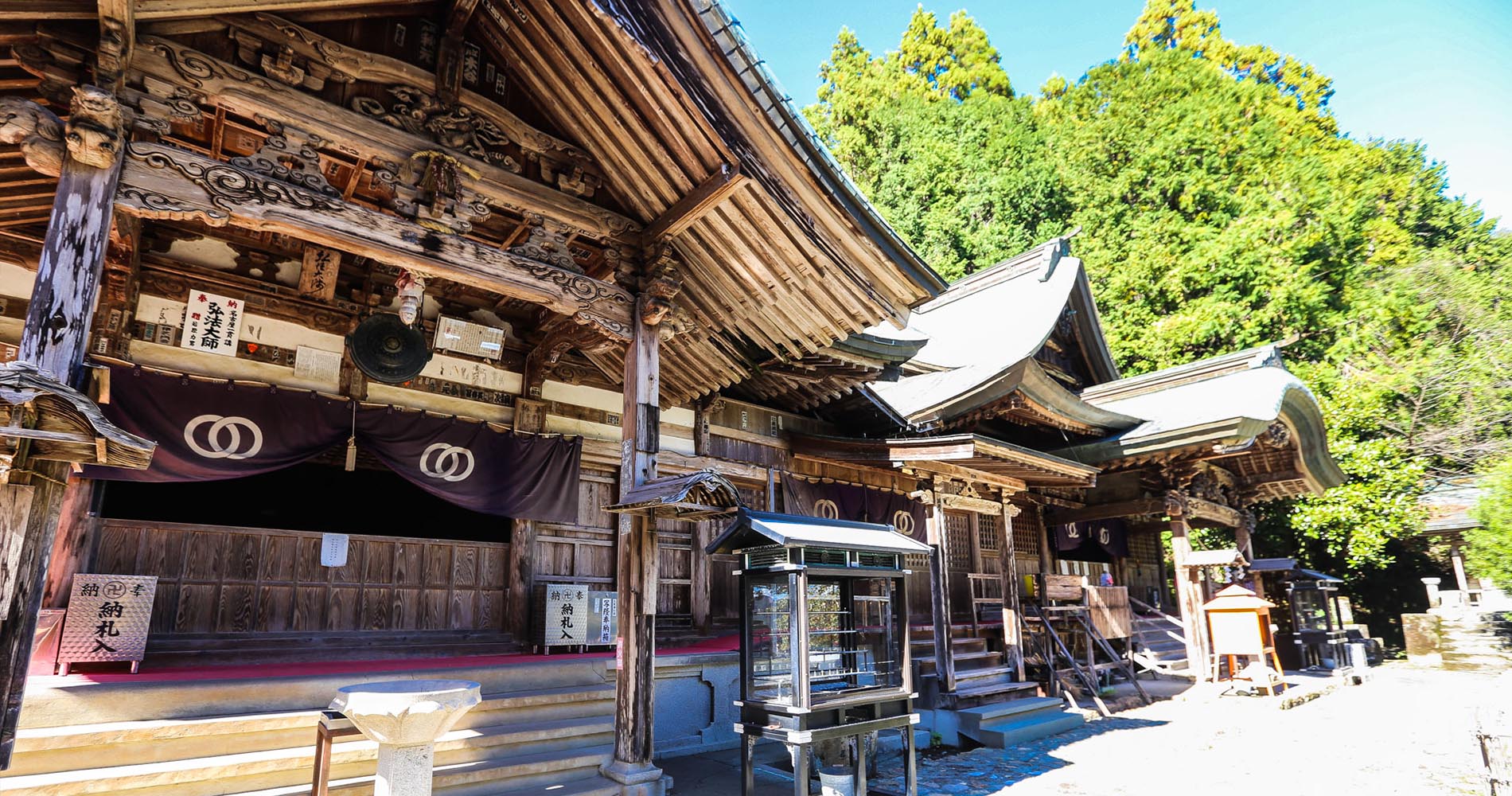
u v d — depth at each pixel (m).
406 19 5.55
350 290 7.53
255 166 4.68
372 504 10.64
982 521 14.00
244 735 4.85
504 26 5.61
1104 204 29.70
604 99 5.62
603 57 5.33
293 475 9.93
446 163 5.43
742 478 10.08
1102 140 30.64
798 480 10.65
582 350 7.65
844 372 8.83
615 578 8.85
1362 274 26.98
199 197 4.44
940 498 10.03
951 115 32.44
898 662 6.20
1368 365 23.27
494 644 7.73
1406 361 22.48
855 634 6.18
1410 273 24.41
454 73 5.59
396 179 5.25
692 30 5.06
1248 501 16.66
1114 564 18.64
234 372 6.70
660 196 6.18
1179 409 13.30
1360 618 22.64
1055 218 30.53
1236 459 14.75
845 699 5.63
